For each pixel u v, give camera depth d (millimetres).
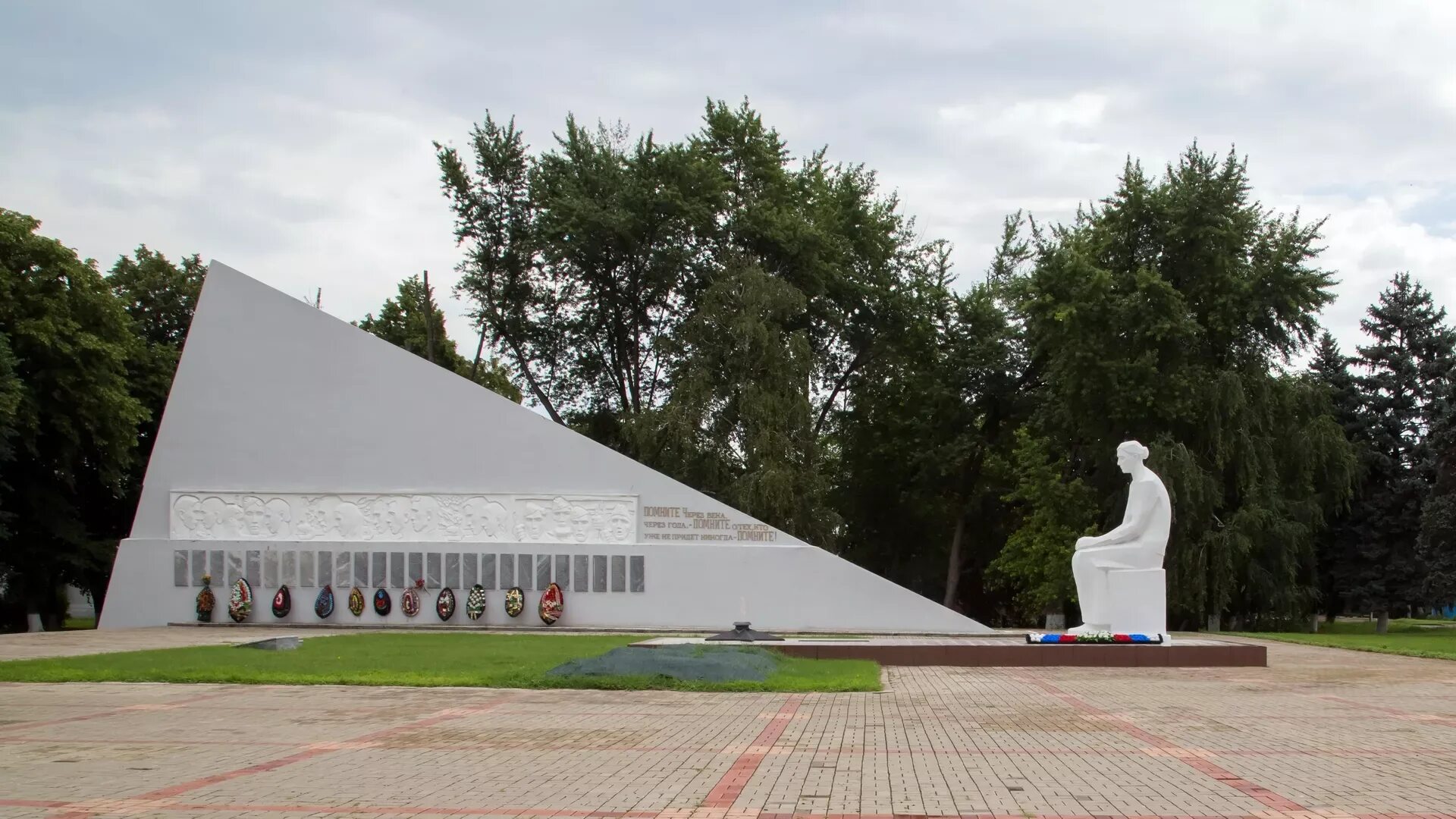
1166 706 15000
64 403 35281
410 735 12227
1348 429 46594
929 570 52156
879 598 30109
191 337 31953
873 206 49875
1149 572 23312
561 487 30969
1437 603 43031
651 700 15406
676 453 41250
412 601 30516
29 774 9953
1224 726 13070
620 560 30609
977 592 51812
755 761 10609
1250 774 9977
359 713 14000
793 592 30312
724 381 42438
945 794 9133
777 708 14625
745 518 30656
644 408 42812
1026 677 19250
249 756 10875
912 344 49156
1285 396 39062
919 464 49031
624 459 30969
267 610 30969
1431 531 39625
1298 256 38906
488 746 11469
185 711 14102
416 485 31188
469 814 8406
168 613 31047
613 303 47562
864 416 51125
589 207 43281
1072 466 43125
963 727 12922
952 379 48250
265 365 31797
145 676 17406
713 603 30359
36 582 37812
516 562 30703
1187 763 10555
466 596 30703
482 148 47688
